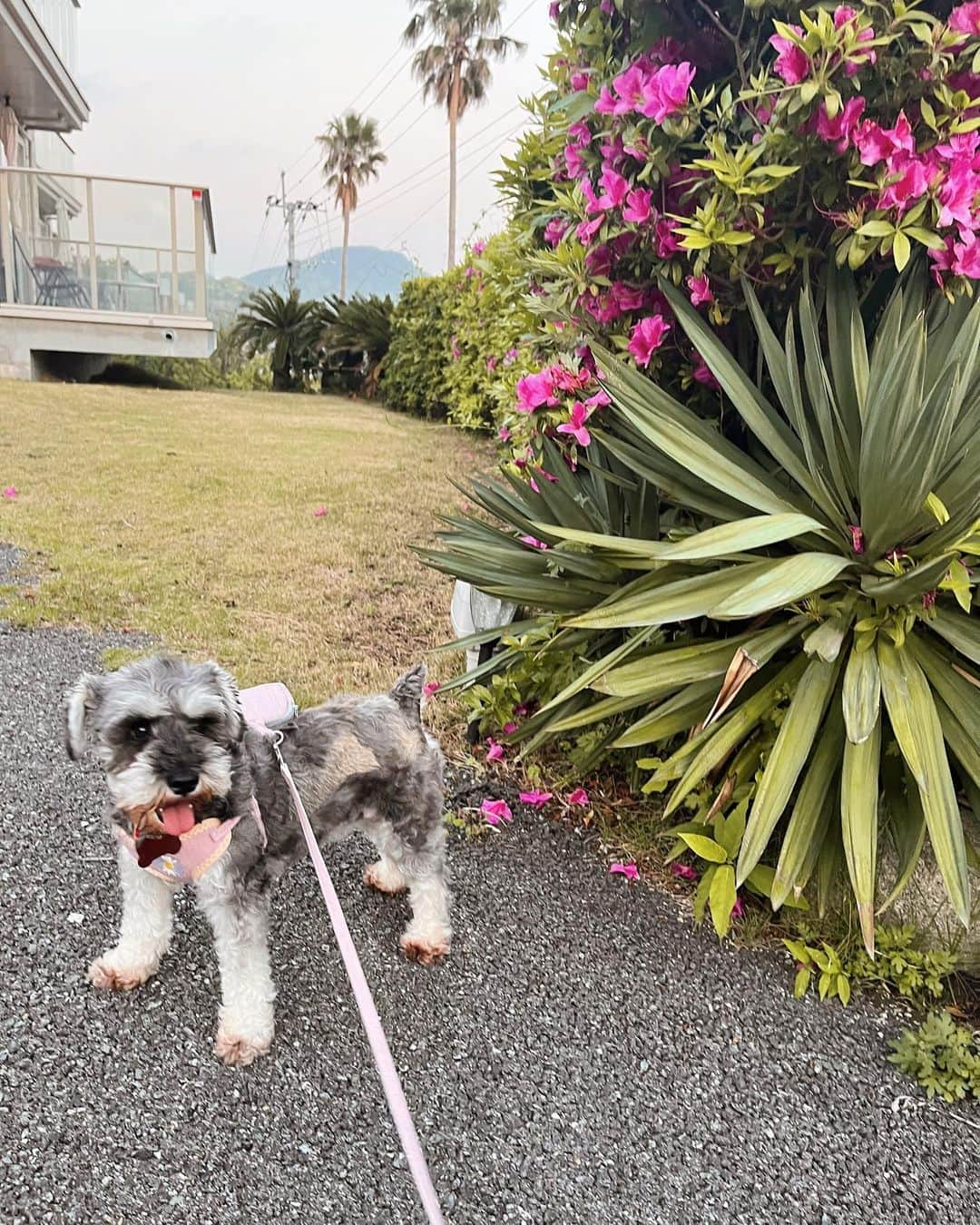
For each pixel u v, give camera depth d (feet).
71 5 25.11
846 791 3.84
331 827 3.99
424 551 5.29
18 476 10.85
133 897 3.73
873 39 3.74
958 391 3.87
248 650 6.72
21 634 6.75
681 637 5.15
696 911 4.23
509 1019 3.88
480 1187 3.18
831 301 4.52
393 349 23.27
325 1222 3.03
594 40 4.95
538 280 6.05
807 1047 3.85
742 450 5.43
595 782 5.54
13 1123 3.21
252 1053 3.54
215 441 14.15
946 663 4.14
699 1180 3.28
